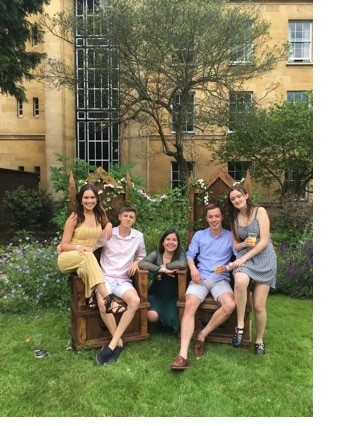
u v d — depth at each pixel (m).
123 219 3.38
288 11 14.54
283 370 2.92
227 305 3.10
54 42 13.89
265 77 14.73
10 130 15.41
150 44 9.66
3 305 4.13
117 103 11.67
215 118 11.04
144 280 3.35
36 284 4.29
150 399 2.53
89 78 11.94
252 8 10.68
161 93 10.87
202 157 14.56
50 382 2.68
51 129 14.36
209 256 3.46
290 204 8.05
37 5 9.98
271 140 11.38
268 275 3.13
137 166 14.44
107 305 2.98
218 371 2.88
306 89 14.74
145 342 3.37
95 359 3.01
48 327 3.69
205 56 9.70
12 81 9.41
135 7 9.72
